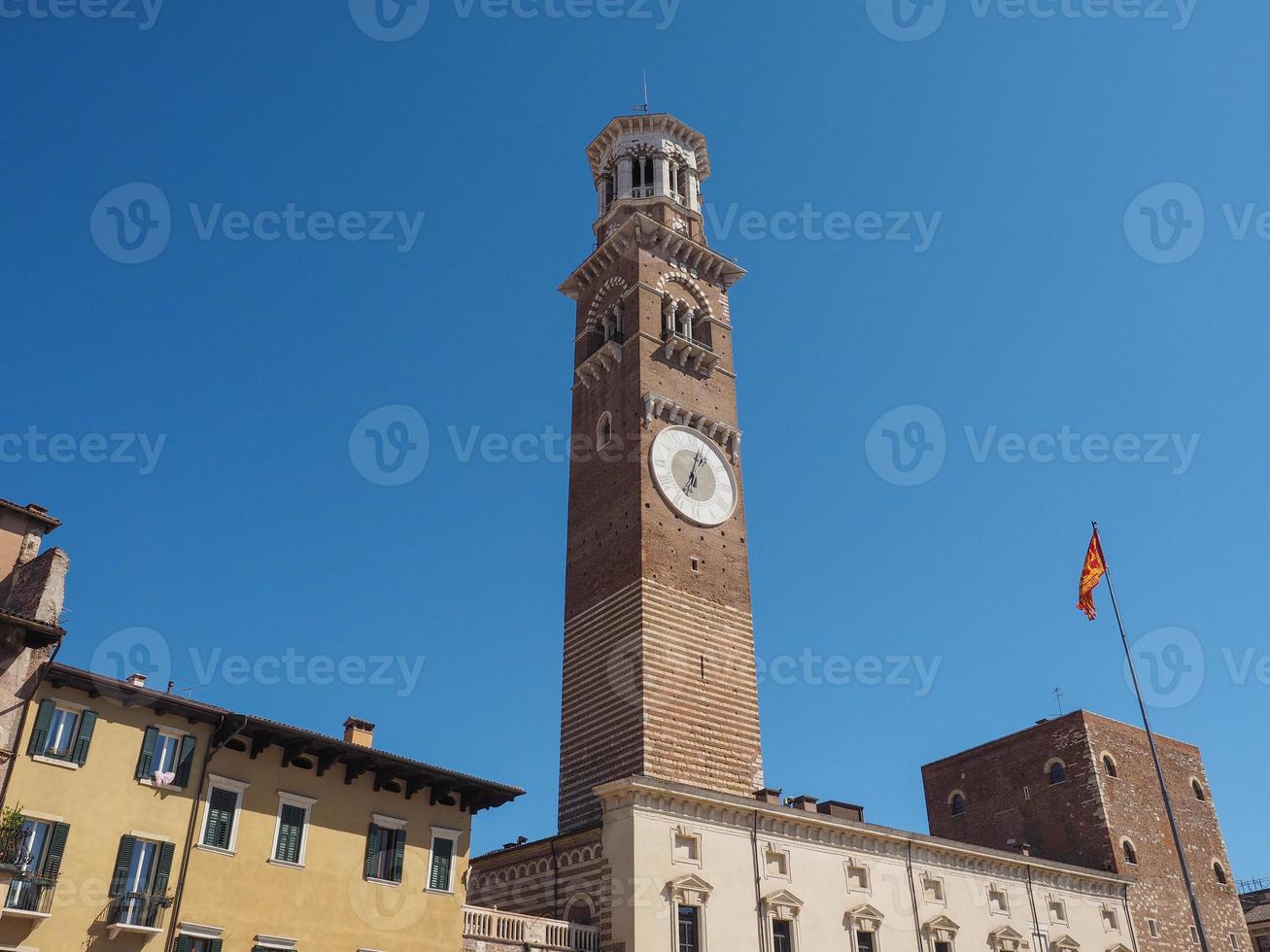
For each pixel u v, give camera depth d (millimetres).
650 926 49812
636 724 61344
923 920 61625
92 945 37344
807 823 58219
